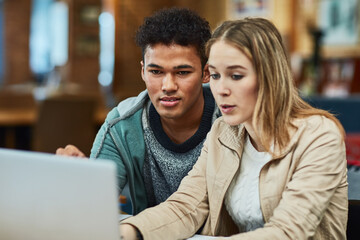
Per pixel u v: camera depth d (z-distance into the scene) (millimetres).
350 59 5859
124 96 5594
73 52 9406
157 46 1576
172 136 1813
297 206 1269
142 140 1834
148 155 1844
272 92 1320
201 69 1633
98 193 999
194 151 1783
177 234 1484
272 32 1328
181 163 1786
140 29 1639
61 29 10164
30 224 1062
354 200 1581
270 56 1308
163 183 1849
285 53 1354
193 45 1587
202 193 1576
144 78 1679
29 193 1050
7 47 10578
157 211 1496
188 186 1581
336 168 1311
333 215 1373
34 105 6582
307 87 5469
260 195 1421
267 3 6766
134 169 1857
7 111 6266
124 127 1820
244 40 1293
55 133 5359
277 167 1393
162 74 1606
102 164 984
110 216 1007
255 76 1309
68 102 5320
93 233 1021
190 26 1584
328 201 1300
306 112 1379
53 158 1019
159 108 1646
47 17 10656
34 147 5449
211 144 1580
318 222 1285
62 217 1031
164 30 1562
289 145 1355
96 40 9477
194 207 1551
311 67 5473
